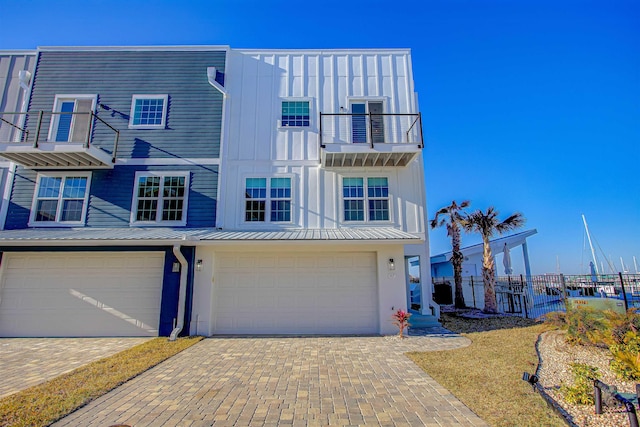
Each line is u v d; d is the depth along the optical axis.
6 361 7.02
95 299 9.95
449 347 8.12
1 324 9.68
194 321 9.79
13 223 11.57
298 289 10.31
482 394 4.91
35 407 4.45
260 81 13.13
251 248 10.23
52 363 6.84
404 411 4.37
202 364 6.69
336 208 12.12
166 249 10.07
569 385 5.15
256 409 4.46
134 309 9.94
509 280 15.39
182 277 9.86
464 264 22.84
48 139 12.23
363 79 13.26
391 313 9.99
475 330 10.38
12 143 10.62
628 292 10.26
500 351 7.54
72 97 12.66
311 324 10.12
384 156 11.76
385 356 7.30
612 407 4.27
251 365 6.62
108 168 11.96
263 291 10.29
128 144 12.26
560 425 3.87
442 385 5.35
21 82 12.67
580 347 7.53
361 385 5.41
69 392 5.02
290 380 5.68
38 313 9.80
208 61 13.16
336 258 10.51
